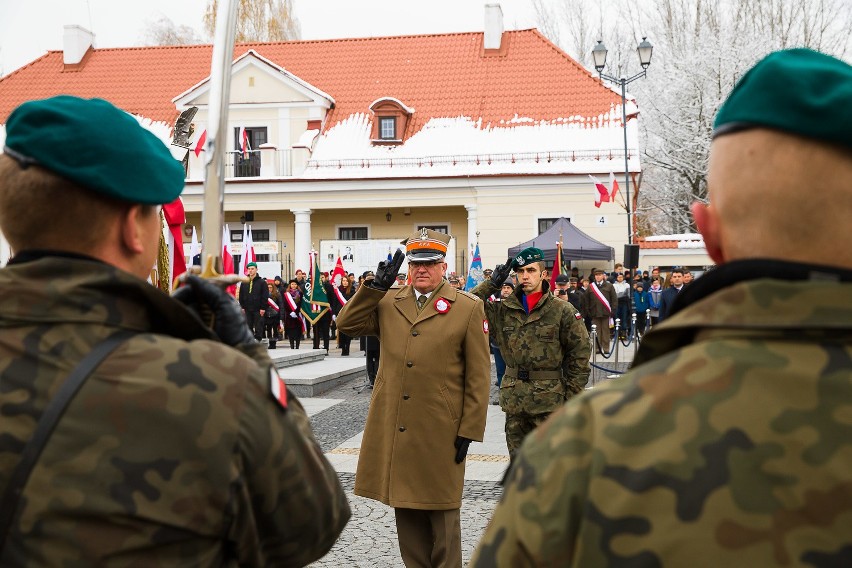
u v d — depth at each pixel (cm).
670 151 3606
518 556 121
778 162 120
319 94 3303
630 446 117
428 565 487
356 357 1938
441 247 501
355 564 516
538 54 3434
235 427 152
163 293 160
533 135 3152
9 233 164
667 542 110
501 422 1036
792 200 119
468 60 3488
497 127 3209
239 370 158
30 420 148
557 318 638
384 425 493
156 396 149
